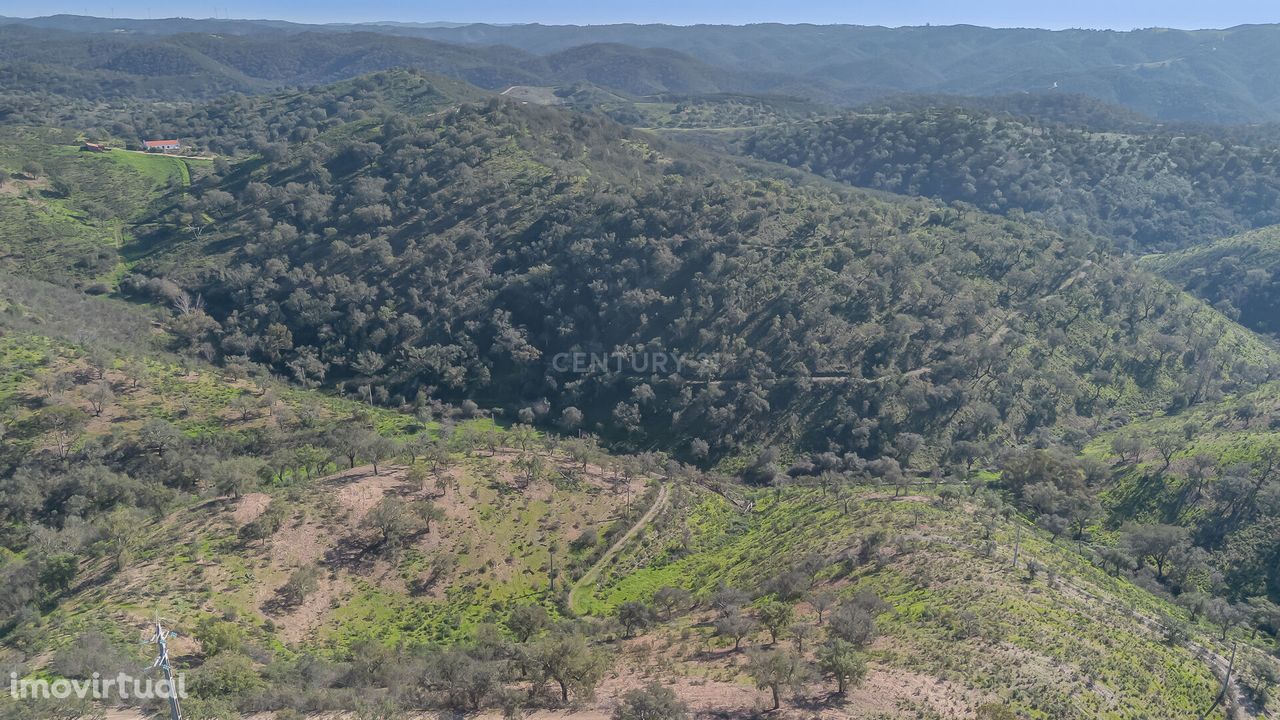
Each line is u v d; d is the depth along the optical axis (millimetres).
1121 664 63844
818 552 93750
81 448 112875
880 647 66375
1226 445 132250
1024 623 68438
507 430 159375
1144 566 106750
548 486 111125
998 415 165125
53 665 56188
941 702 55812
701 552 107625
